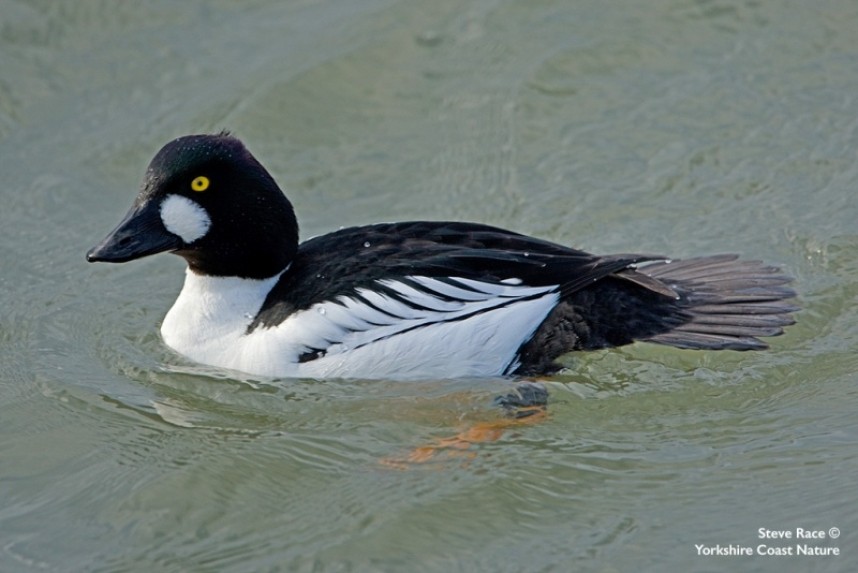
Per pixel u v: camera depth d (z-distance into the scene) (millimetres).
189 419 11648
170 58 17438
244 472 10891
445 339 11305
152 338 12867
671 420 11219
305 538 10070
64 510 10516
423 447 11125
